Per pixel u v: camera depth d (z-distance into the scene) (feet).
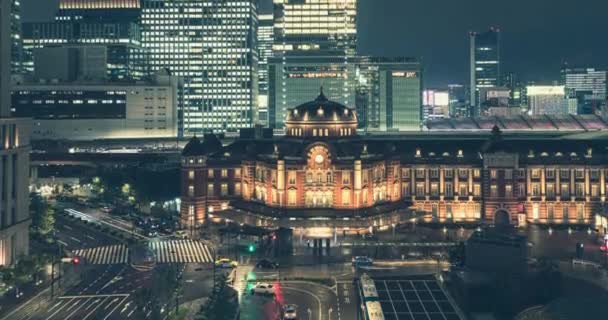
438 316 530.68
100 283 647.97
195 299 596.70
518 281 583.17
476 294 569.64
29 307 576.61
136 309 554.46
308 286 643.04
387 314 535.19
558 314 468.34
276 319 540.52
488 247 631.56
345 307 579.07
